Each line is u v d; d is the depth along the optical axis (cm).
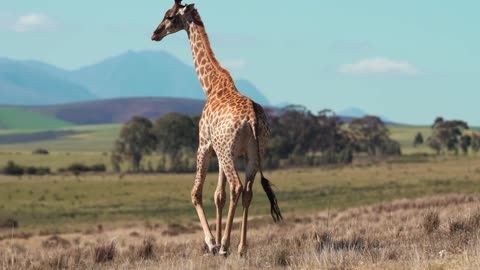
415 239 5209
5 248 10281
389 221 7575
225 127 4884
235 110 4912
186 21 5781
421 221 6088
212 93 5375
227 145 4875
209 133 5184
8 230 18088
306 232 6594
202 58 5622
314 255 4231
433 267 3628
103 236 12794
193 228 13375
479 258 3594
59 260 5662
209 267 4403
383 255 4125
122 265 4984
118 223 19712
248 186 4850
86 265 5472
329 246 4834
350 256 4162
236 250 5353
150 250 6241
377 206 12431
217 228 5075
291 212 19250
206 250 5516
